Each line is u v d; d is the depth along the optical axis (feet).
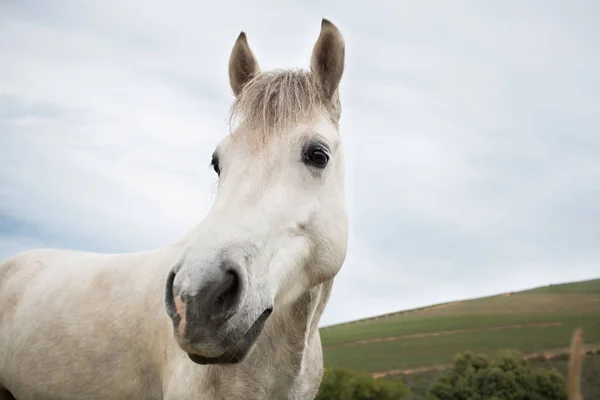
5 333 13.67
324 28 10.15
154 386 11.02
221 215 8.25
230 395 9.73
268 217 8.54
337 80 10.27
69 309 12.37
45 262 14.87
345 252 10.13
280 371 10.14
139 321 11.07
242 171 8.82
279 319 9.91
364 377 60.64
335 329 93.25
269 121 9.17
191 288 7.20
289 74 9.78
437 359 69.77
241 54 10.85
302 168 9.14
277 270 8.57
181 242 11.94
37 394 12.55
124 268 12.50
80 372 11.71
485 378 60.34
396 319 95.45
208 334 7.20
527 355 66.80
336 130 10.25
